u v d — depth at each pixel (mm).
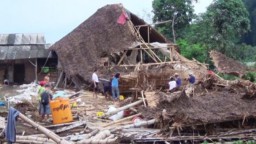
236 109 19109
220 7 43875
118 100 25438
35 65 37688
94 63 30875
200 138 17094
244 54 47125
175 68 29297
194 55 41219
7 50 38938
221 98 20656
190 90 24141
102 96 26953
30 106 22391
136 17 34812
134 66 29453
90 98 25984
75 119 20312
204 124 17578
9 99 25969
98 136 16578
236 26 43719
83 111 21953
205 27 44281
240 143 16375
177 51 33906
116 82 25891
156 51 35406
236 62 31781
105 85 26562
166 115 17578
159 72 27062
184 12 48375
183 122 17375
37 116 20172
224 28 43406
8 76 38781
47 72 38094
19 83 38438
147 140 16719
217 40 43312
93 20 34531
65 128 18266
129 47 30875
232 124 19062
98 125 18938
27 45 40031
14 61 38625
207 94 22078
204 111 18594
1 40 40500
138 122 18656
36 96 25938
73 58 33031
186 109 18875
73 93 28031
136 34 32062
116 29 32375
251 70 31797
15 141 15297
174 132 17609
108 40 32156
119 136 16766
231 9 43719
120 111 20672
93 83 28484
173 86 25016
